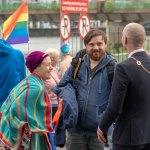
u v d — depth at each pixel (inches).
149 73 262.2
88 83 315.3
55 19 2257.6
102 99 311.1
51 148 301.9
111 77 309.9
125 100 262.2
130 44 266.5
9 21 623.2
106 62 313.9
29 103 293.4
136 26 265.9
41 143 300.7
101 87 311.6
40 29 2027.6
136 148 261.1
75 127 318.7
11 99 298.0
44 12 2220.7
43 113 296.7
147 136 261.4
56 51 467.5
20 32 622.5
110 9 2117.4
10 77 357.1
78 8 722.8
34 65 298.5
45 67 300.0
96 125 310.5
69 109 309.9
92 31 312.7
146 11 2103.8
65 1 701.3
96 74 314.2
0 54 358.0
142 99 260.4
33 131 291.7
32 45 1713.8
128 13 2126.0
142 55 265.7
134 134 260.2
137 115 261.0
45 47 1722.4
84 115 312.8
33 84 295.6
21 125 289.9
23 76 367.2
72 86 319.6
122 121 263.9
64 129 315.6
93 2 2138.3
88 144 320.5
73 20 1998.0
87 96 313.3
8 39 619.8
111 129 305.7
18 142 293.6
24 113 291.4
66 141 328.2
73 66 322.0
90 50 312.3
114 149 268.7
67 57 523.5
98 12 2135.8
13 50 363.3
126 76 259.0
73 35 963.3
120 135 264.1
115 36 814.5
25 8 623.5
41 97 296.4
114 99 259.0
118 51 751.1
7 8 2190.0
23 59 367.6
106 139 275.0
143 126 260.7
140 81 259.8
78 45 944.3
